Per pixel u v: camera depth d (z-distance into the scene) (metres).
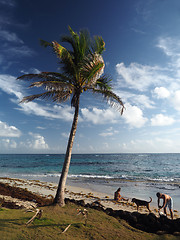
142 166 48.09
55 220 5.70
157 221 6.59
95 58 7.65
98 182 20.69
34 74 7.61
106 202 11.45
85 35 8.31
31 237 4.22
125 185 18.66
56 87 6.87
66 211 6.88
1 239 3.90
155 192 15.19
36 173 31.38
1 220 5.09
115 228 5.75
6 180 19.86
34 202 9.12
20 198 9.64
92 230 5.27
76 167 45.22
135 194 14.45
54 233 4.65
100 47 8.46
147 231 6.22
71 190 15.61
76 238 4.59
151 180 22.45
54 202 7.56
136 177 25.64
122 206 10.59
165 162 66.94
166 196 8.41
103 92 8.43
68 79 8.50
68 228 5.16
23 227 4.77
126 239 4.95
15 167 45.28
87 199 12.08
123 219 7.05
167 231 6.09
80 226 5.42
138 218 6.99
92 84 8.19
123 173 31.41
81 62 7.95
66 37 8.48
